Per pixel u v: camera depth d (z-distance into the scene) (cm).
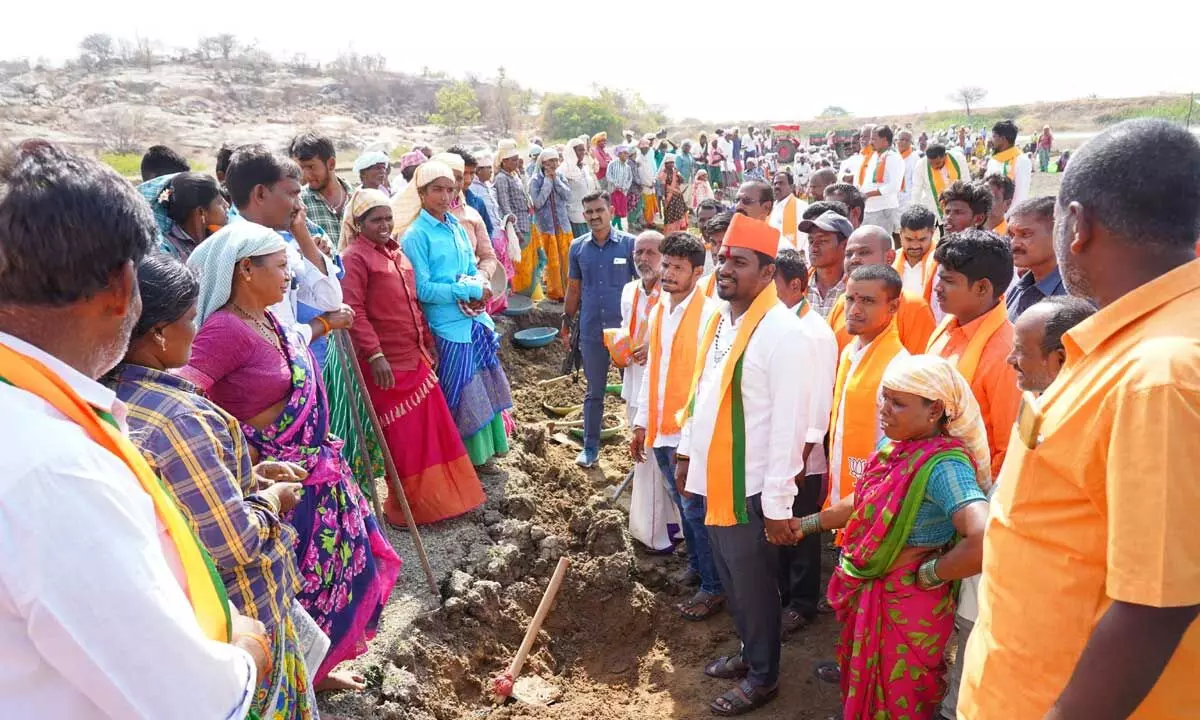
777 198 861
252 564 238
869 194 1144
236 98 4144
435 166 547
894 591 309
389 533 512
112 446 144
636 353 579
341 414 461
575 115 5056
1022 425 183
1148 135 162
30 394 134
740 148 2609
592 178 1415
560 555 520
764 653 396
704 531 467
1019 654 184
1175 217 160
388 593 388
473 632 438
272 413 311
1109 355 162
